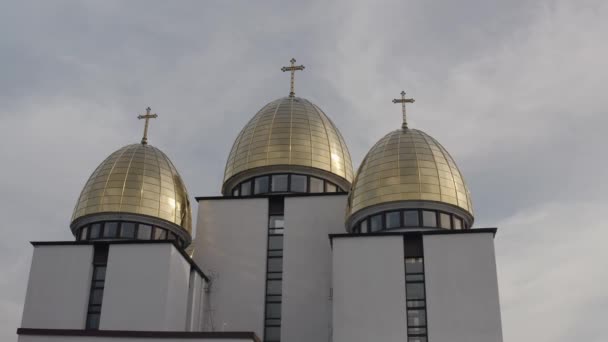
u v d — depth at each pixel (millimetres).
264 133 48719
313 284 42094
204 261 43438
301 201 44375
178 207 43312
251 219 44281
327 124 50344
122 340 32375
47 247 39250
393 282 36875
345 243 37969
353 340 35969
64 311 37812
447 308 36000
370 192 40375
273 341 41312
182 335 32344
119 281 37656
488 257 36844
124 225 41750
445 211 40000
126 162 43375
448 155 42094
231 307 42094
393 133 43031
